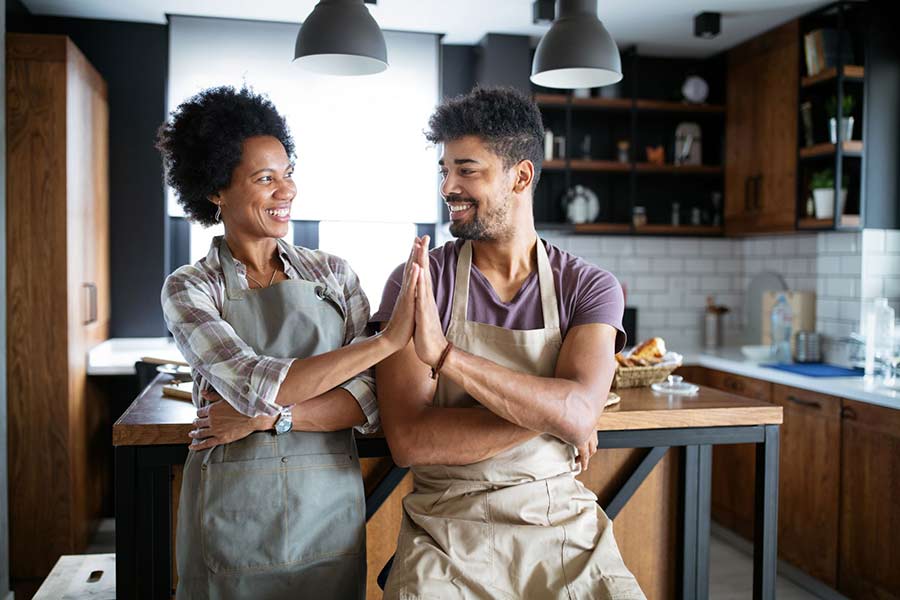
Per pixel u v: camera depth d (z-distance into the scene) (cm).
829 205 395
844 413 341
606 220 506
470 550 161
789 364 413
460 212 162
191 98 165
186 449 188
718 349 495
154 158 444
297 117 450
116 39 437
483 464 164
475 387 150
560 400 151
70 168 354
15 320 349
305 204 452
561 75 314
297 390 150
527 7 405
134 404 213
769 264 487
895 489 312
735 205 477
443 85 476
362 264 477
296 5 407
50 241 350
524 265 171
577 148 501
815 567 361
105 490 436
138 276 445
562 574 162
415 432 159
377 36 284
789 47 422
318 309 166
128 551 188
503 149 160
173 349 444
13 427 352
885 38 386
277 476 157
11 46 343
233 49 442
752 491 407
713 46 478
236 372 150
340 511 162
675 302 512
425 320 148
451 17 423
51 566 358
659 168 478
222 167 157
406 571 160
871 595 325
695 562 234
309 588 159
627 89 496
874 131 386
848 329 406
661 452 228
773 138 436
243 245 166
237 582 155
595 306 165
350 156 456
